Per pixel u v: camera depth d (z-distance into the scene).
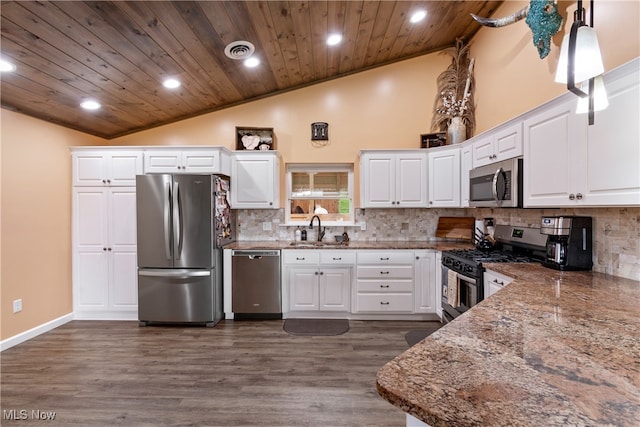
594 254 2.12
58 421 1.89
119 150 3.61
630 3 1.74
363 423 1.87
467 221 3.90
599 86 1.50
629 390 0.69
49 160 3.36
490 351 0.90
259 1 2.26
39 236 3.24
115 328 3.39
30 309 3.14
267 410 1.99
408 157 3.80
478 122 3.63
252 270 3.61
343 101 4.14
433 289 3.55
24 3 1.77
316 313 3.69
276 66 3.40
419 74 4.09
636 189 1.50
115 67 2.62
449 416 0.61
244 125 4.15
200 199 3.43
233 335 3.18
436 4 2.92
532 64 2.67
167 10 2.10
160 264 3.45
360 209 4.17
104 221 3.62
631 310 1.30
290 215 4.31
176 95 3.45
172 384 2.28
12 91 2.71
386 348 2.86
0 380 2.35
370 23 2.98
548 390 0.70
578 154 1.84
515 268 2.24
